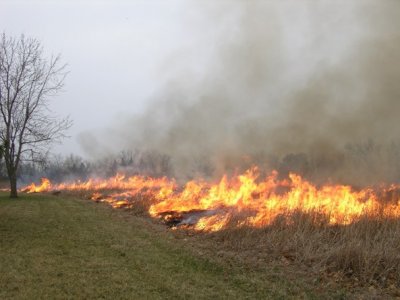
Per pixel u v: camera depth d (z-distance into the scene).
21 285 7.64
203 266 9.05
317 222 11.50
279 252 9.95
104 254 10.07
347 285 7.79
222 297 7.20
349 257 8.61
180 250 10.48
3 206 20.48
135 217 16.69
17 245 10.93
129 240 11.77
